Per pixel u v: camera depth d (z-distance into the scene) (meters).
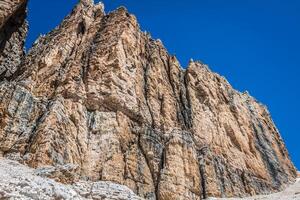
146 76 69.94
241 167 69.06
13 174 31.34
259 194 66.25
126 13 74.88
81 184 39.19
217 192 56.31
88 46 66.50
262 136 86.81
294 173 86.69
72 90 54.84
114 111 56.66
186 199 51.06
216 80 85.75
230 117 78.25
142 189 50.09
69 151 46.97
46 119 47.00
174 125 64.81
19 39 68.12
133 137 55.84
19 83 53.44
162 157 55.72
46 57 60.34
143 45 75.62
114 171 49.25
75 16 74.62
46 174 36.53
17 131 46.69
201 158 60.59
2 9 53.38
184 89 76.62
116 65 61.62
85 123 53.12
